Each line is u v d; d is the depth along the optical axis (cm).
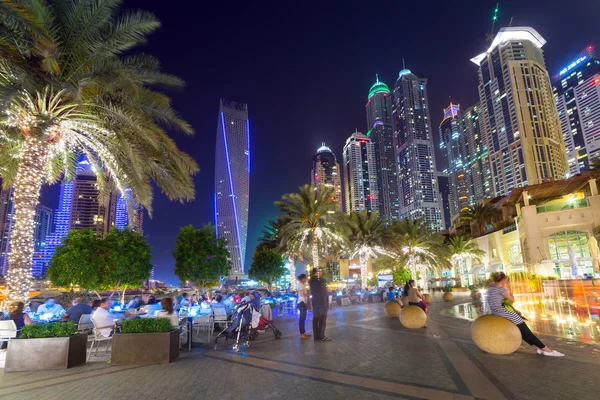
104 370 688
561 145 19862
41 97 1139
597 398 464
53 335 722
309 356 781
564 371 599
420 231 4344
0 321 816
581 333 1028
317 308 1003
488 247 5731
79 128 1228
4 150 1338
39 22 860
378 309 2252
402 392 507
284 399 491
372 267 7550
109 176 1449
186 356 822
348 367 667
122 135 1213
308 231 3181
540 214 4006
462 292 5112
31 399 517
